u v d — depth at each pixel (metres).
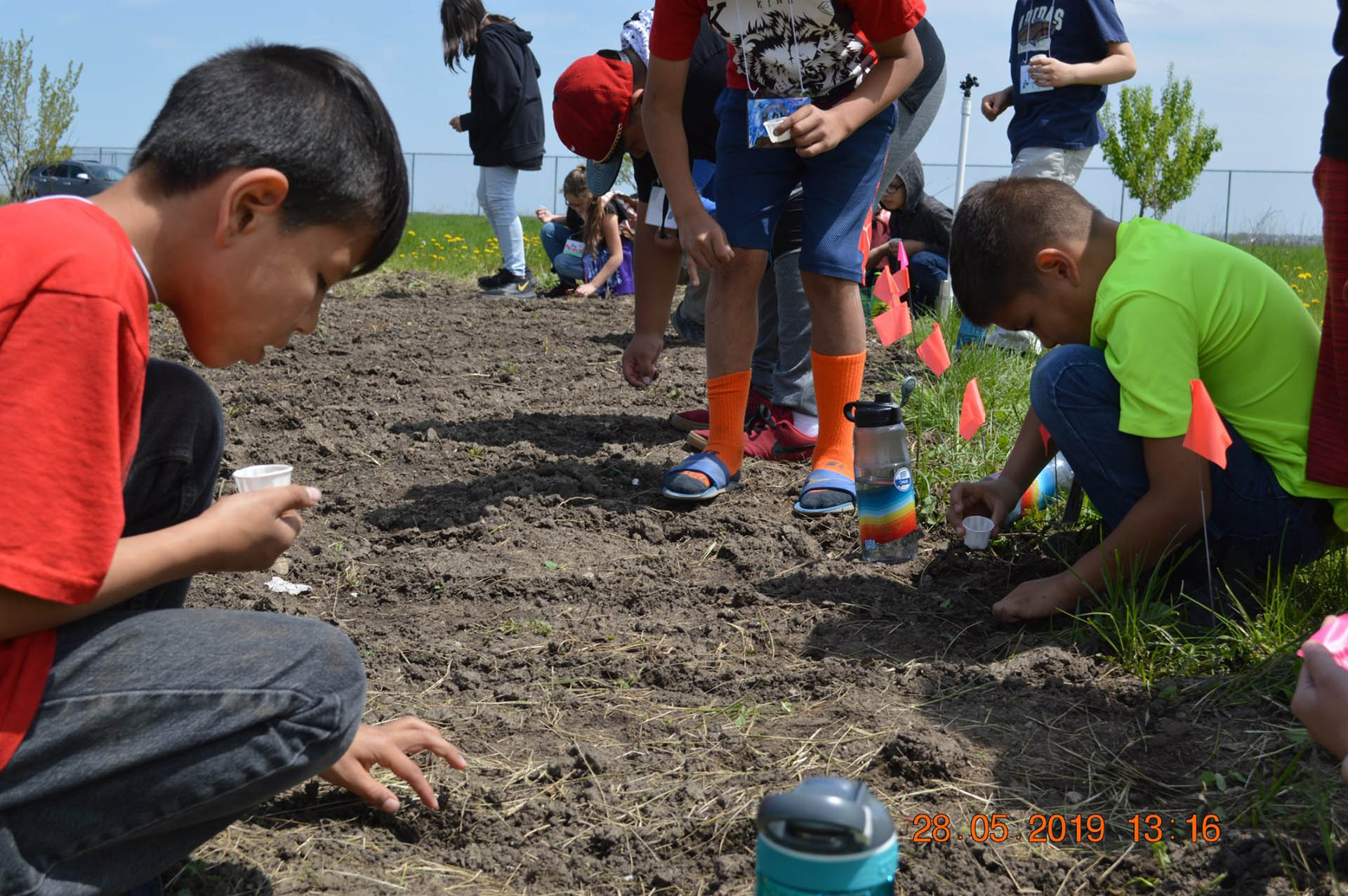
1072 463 2.39
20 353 1.13
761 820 1.05
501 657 2.40
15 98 16.91
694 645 2.45
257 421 4.32
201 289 1.32
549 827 1.78
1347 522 2.28
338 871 1.67
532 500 3.37
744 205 3.21
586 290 8.70
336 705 1.37
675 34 3.04
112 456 1.19
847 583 2.76
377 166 1.38
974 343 4.73
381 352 5.93
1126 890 1.60
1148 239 2.30
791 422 3.87
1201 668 2.20
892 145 3.92
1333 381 2.19
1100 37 4.86
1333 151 2.00
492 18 8.48
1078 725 2.04
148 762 1.30
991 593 2.67
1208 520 2.35
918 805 1.81
